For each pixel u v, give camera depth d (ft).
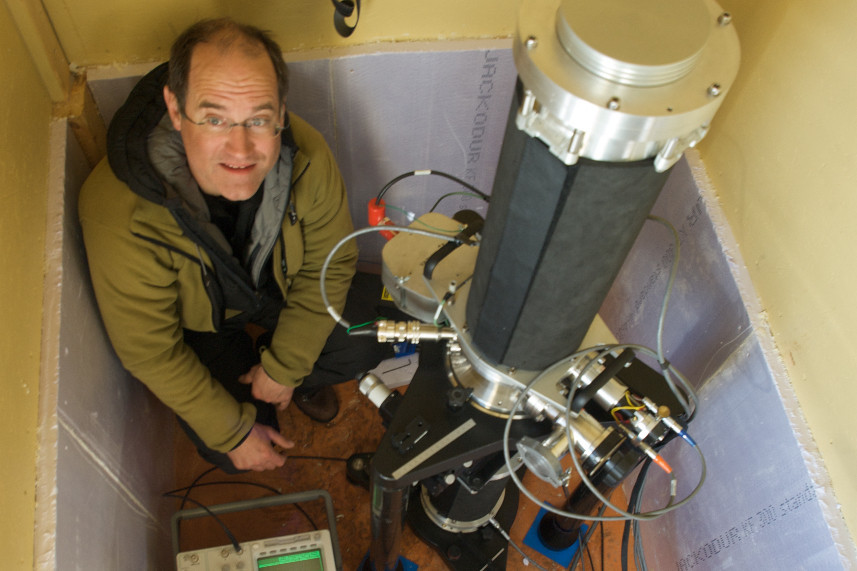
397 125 5.09
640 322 5.15
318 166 4.11
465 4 4.42
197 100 3.24
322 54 4.49
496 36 4.65
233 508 4.31
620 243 2.45
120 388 4.16
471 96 4.95
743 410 3.82
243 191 3.64
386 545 4.19
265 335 5.36
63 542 3.00
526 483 5.41
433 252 3.51
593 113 1.94
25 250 3.19
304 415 5.70
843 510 3.12
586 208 2.23
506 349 3.02
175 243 3.64
